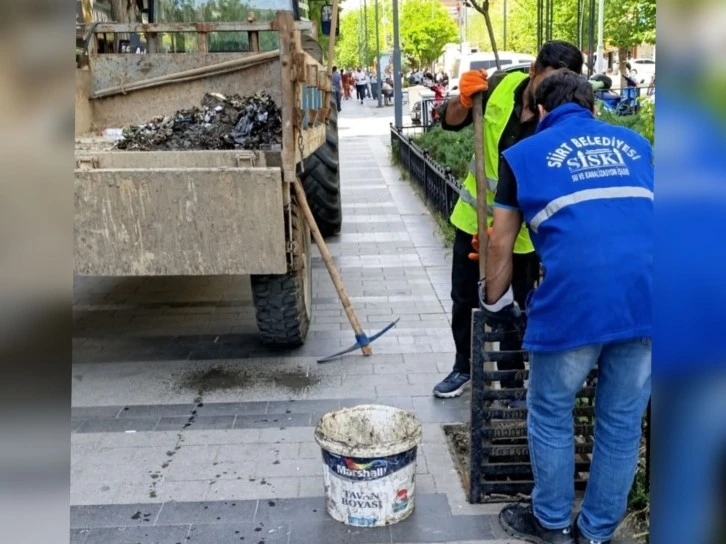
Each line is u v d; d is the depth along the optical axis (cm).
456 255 402
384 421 331
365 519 302
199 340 526
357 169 1373
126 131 475
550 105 283
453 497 325
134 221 398
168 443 378
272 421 401
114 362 488
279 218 398
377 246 784
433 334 529
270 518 312
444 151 1077
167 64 534
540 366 273
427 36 4700
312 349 504
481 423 313
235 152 411
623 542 290
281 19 396
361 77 3650
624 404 269
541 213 262
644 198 260
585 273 254
